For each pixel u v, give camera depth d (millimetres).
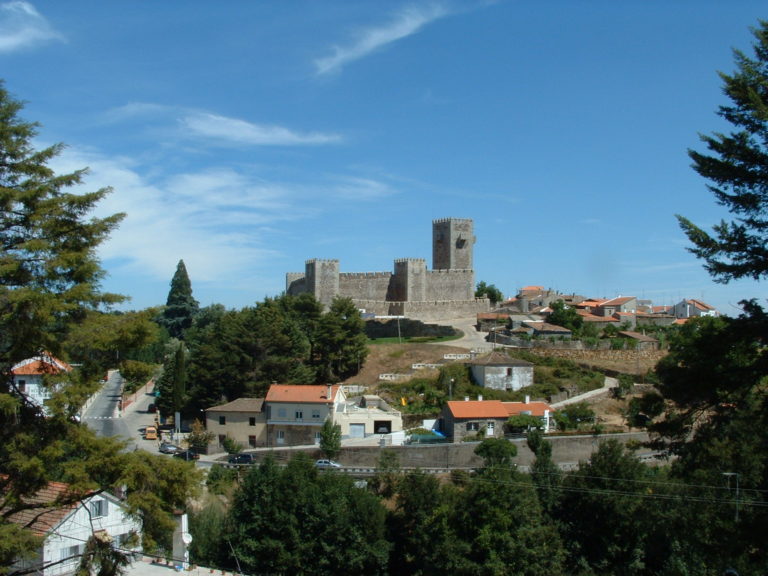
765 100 21656
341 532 44469
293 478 46500
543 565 42219
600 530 44969
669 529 40969
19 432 20141
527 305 131375
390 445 63594
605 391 80375
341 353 86938
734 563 28344
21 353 19766
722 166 22156
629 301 134250
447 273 125312
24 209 21266
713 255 22594
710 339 22562
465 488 46688
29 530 19703
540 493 46688
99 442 20703
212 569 36094
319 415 69375
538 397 77562
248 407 71000
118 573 21156
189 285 134125
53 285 20875
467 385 79188
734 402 23375
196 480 21297
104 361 21531
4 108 21531
